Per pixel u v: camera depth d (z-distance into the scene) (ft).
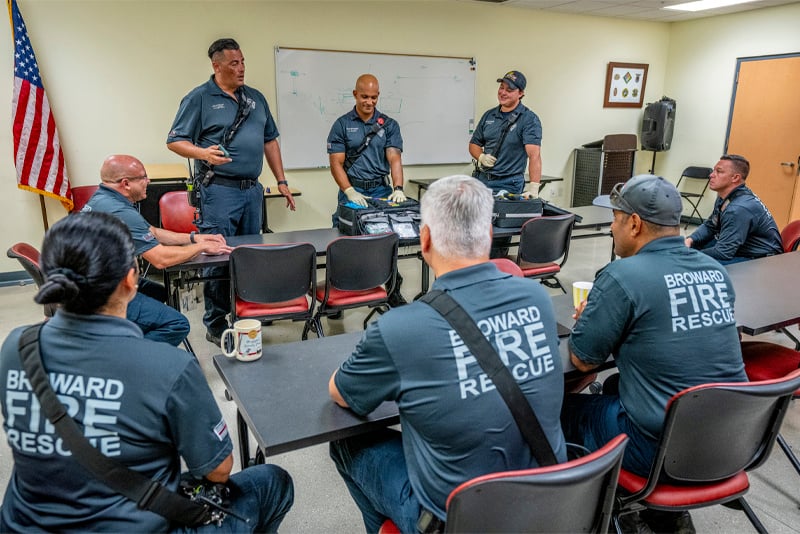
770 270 8.25
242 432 5.32
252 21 15.98
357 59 17.52
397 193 12.22
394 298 12.34
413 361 3.43
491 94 20.02
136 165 7.86
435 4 18.25
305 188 17.89
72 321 3.24
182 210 12.23
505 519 3.25
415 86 18.58
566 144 21.99
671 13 20.48
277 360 5.22
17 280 14.79
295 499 6.48
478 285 3.66
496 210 11.66
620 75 22.22
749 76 20.22
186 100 10.21
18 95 13.30
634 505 4.73
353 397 3.87
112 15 14.52
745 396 4.03
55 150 14.10
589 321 4.74
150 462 3.34
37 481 3.22
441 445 3.51
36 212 14.73
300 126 17.28
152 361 3.27
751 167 20.68
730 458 4.49
